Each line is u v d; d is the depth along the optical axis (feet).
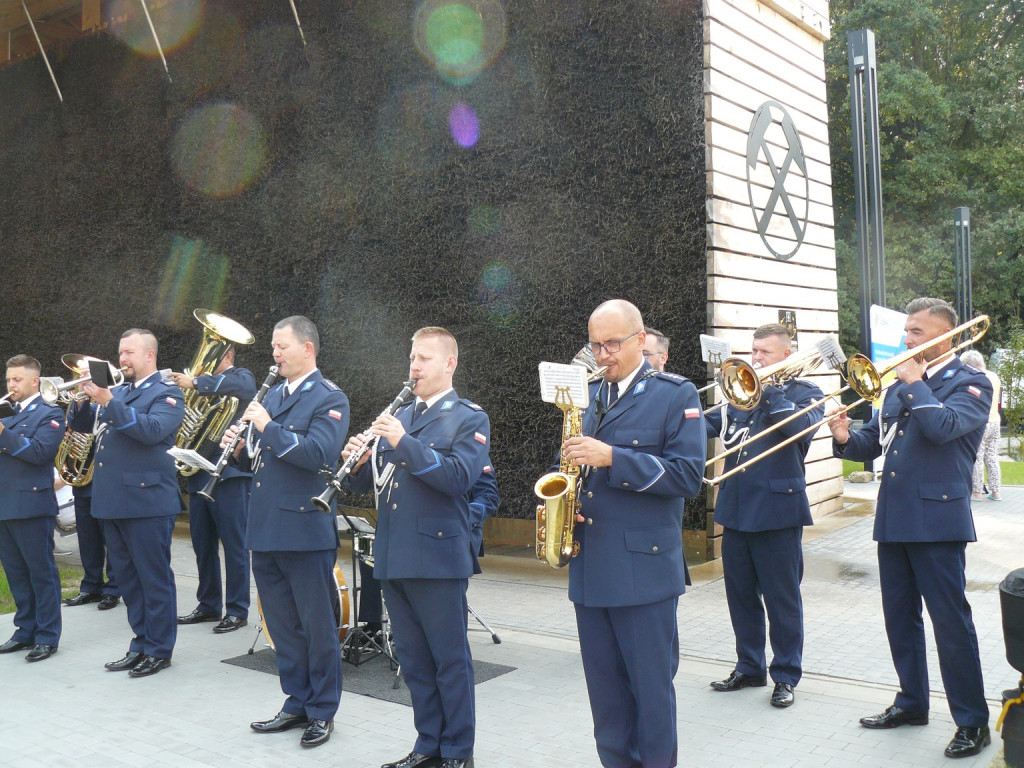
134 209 42.06
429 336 14.42
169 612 19.19
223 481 22.74
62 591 26.84
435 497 13.89
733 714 15.85
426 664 14.05
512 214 31.19
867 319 43.21
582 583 12.14
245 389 23.36
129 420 18.16
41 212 45.91
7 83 47.03
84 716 16.47
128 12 41.93
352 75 34.88
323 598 15.44
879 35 85.35
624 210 29.12
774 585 16.47
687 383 12.39
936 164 83.30
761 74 31.07
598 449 11.60
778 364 17.07
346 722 16.11
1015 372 58.49
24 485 19.94
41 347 46.01
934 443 14.35
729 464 17.16
